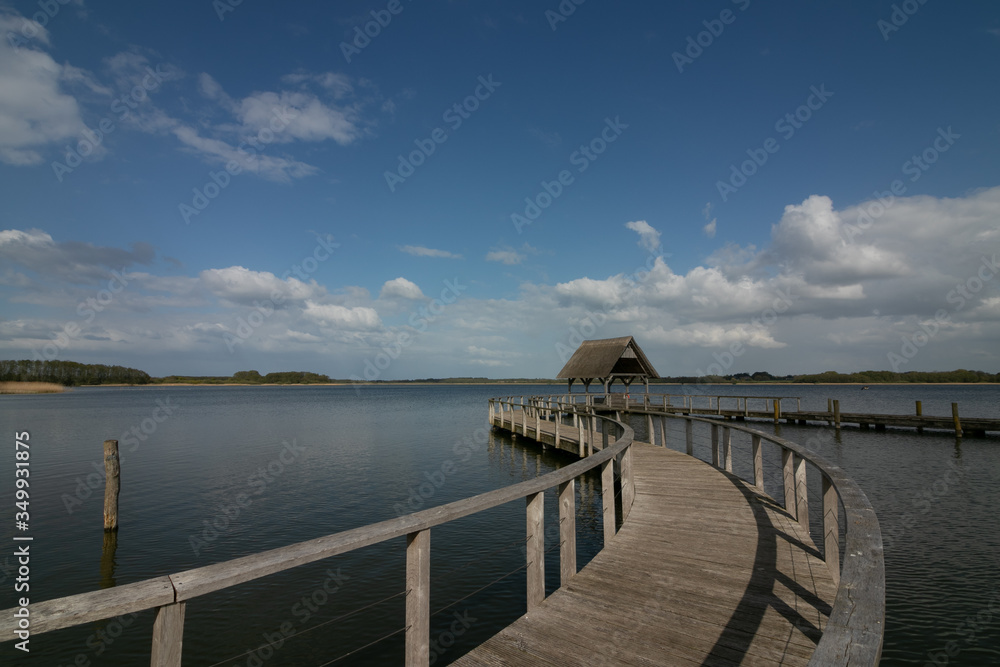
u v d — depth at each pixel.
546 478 3.90
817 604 3.79
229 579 1.90
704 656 3.10
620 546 5.16
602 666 3.00
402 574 7.79
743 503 6.81
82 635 6.21
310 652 5.69
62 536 9.55
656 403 32.09
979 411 36.34
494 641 3.31
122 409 46.59
